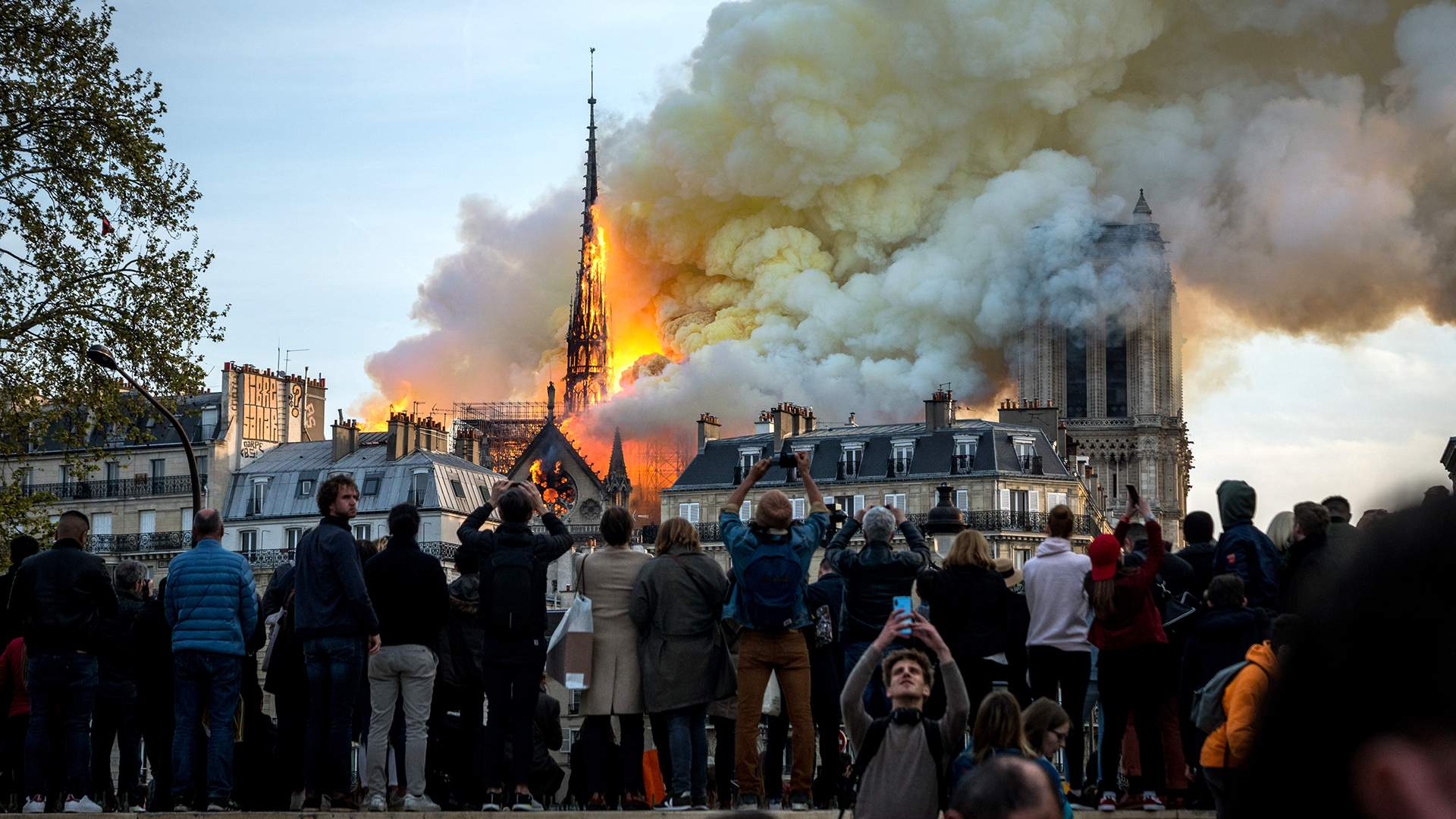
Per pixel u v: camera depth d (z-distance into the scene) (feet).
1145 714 78.74
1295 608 8.93
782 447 449.89
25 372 191.72
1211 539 86.99
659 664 80.33
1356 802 8.43
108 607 83.25
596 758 84.17
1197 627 75.15
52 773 87.61
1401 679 8.35
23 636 91.25
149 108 196.44
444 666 89.86
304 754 87.45
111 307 192.85
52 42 190.60
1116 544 79.00
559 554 84.23
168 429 436.76
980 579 79.36
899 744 61.11
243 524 430.61
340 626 80.12
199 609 82.07
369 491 427.33
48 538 197.67
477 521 90.94
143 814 79.51
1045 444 440.86
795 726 79.61
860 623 80.12
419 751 81.76
